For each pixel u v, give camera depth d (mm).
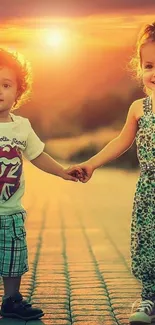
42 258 7395
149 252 4746
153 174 4707
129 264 6969
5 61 4816
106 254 7711
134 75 5113
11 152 4785
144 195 4727
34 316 4746
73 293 5535
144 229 4738
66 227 10430
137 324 4605
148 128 4742
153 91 4785
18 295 4828
